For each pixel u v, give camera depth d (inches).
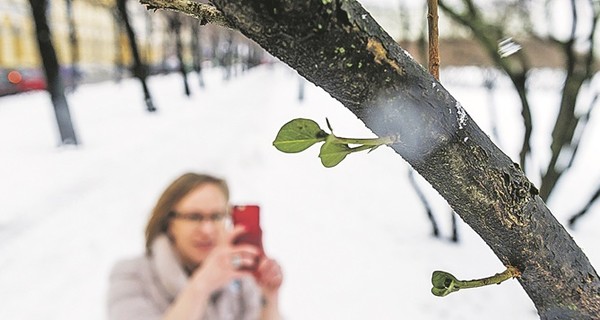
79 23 1364.4
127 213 275.1
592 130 578.9
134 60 710.5
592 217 259.3
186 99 902.4
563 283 18.8
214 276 95.4
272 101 819.4
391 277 190.2
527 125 201.0
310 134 12.8
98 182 334.6
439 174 15.6
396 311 168.2
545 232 18.0
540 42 199.3
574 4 188.5
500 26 183.6
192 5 13.4
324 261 203.9
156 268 100.8
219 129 545.3
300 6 11.4
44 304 180.4
